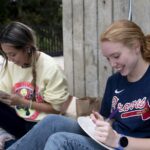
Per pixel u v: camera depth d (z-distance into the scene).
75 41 4.99
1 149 3.40
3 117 3.53
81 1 4.80
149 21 3.98
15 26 3.21
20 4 17.58
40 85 3.38
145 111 2.48
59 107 3.40
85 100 3.64
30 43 3.24
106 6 4.50
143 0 4.01
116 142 2.41
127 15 4.27
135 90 2.54
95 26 4.69
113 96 2.69
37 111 3.43
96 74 4.80
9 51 3.22
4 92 3.39
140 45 2.51
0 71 3.63
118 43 2.44
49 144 2.56
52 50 10.98
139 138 2.46
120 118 2.59
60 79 3.36
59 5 18.42
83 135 2.84
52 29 11.27
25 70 3.42
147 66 2.53
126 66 2.48
